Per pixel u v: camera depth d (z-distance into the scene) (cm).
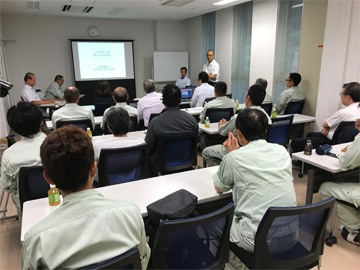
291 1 511
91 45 795
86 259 77
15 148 180
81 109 328
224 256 130
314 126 436
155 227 141
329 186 221
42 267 76
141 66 892
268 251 129
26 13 689
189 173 192
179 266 120
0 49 616
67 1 554
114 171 202
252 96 254
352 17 361
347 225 219
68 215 79
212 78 673
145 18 809
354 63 366
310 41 438
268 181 139
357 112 299
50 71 778
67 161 78
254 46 610
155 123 245
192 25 855
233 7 661
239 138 159
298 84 464
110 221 82
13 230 248
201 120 373
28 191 181
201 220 107
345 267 196
